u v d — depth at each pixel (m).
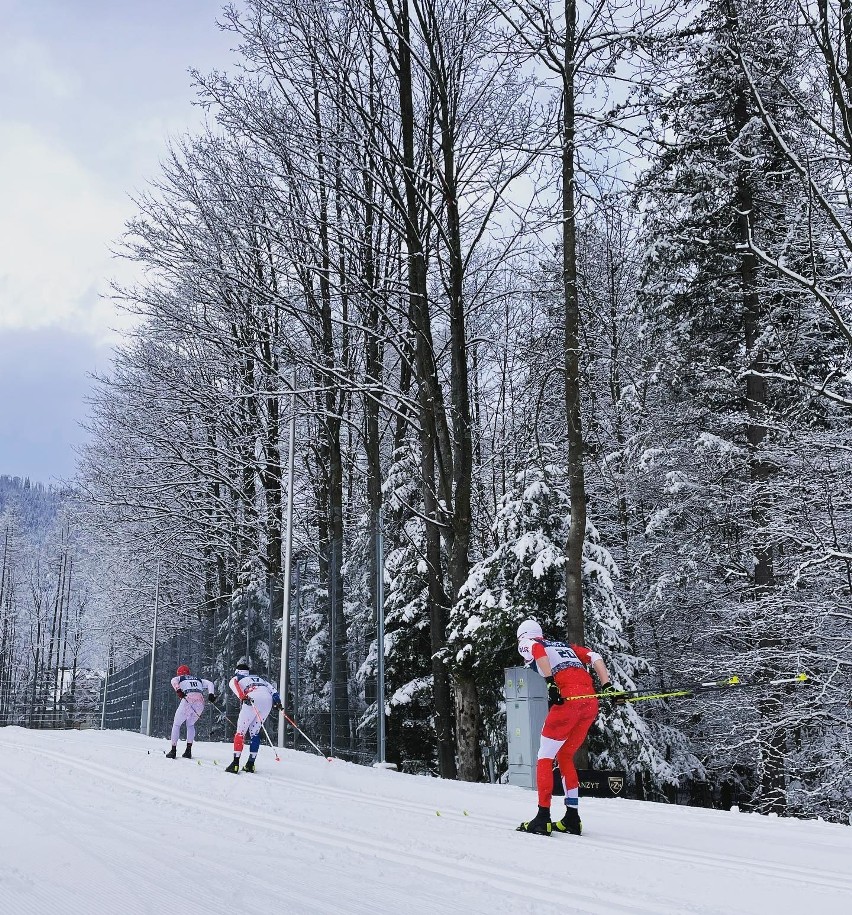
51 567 81.44
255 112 22.23
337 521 24.70
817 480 18.78
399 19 20.72
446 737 19.16
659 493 24.62
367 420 24.00
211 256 25.73
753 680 19.70
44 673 76.94
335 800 9.22
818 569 18.33
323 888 4.50
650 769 18.70
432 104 20.92
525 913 4.08
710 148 20.12
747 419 20.36
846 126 15.66
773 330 21.05
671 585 23.06
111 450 32.12
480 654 17.27
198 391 29.17
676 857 5.94
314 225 23.61
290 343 24.23
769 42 16.98
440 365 26.19
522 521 18.89
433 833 6.80
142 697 36.44
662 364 23.39
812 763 18.94
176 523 30.27
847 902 4.59
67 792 9.15
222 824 6.97
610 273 27.25
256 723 12.74
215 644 28.41
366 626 18.34
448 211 20.33
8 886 4.45
